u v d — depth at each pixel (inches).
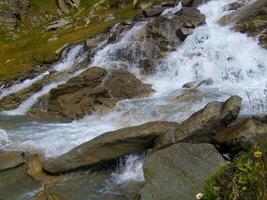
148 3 2186.3
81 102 996.6
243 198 322.7
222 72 1070.4
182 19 1330.0
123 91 1033.5
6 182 621.3
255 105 743.1
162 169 510.9
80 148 636.7
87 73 1106.1
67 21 2605.8
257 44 1086.4
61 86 1080.2
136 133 630.5
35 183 611.2
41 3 2955.2
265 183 320.2
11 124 981.2
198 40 1216.8
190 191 461.4
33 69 1710.1
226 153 569.9
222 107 624.1
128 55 1302.9
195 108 789.2
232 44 1134.4
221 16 1469.0
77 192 566.6
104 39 1620.3
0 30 2647.6
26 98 1225.4
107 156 629.9
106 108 923.4
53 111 1054.4
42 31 2559.1
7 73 1804.9
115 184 582.6
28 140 795.4
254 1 1515.7
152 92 1029.2
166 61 1179.3
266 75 989.2
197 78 1106.1
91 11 2679.6
